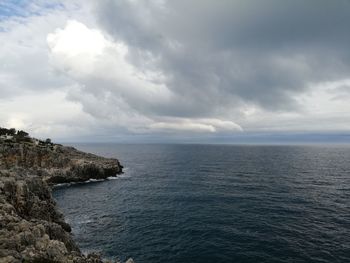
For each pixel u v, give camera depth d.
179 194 88.38
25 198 43.78
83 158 131.88
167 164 189.25
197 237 50.69
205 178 121.00
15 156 103.38
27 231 30.02
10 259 23.22
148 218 62.78
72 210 70.31
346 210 67.31
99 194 89.75
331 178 118.44
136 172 145.12
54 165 110.50
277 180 113.50
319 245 46.66
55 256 27.81
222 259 42.09
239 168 158.75
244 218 61.62
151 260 41.84
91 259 30.41
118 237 50.88
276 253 43.84
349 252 43.94
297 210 67.44
